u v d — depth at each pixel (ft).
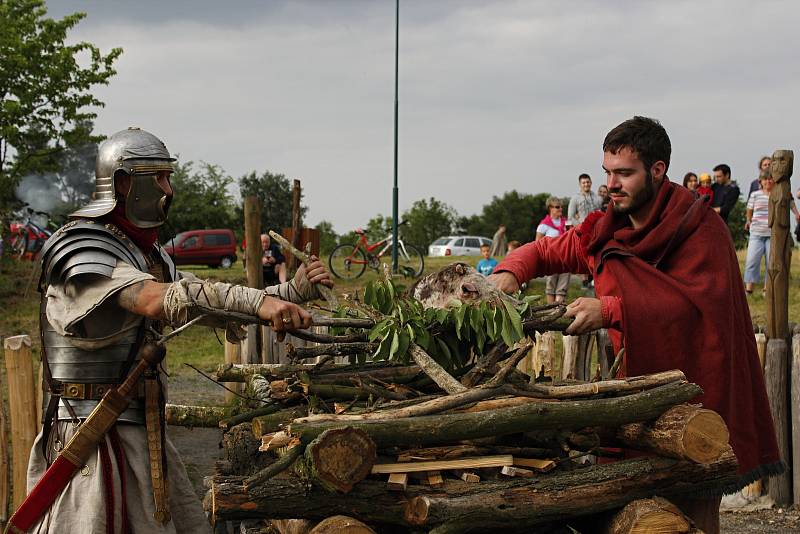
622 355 11.14
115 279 9.50
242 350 20.53
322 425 8.45
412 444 8.80
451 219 204.95
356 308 10.69
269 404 10.62
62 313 9.61
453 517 8.63
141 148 10.15
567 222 39.14
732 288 11.02
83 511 9.45
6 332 41.78
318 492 8.66
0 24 60.39
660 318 10.61
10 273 56.80
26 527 9.39
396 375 10.48
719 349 10.62
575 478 9.21
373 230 138.51
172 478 10.53
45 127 64.49
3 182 62.95
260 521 12.43
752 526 17.21
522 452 9.56
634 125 11.10
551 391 9.41
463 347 10.38
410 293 10.93
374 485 8.80
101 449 9.63
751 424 11.15
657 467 9.47
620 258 11.21
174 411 11.52
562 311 10.54
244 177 150.20
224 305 9.42
